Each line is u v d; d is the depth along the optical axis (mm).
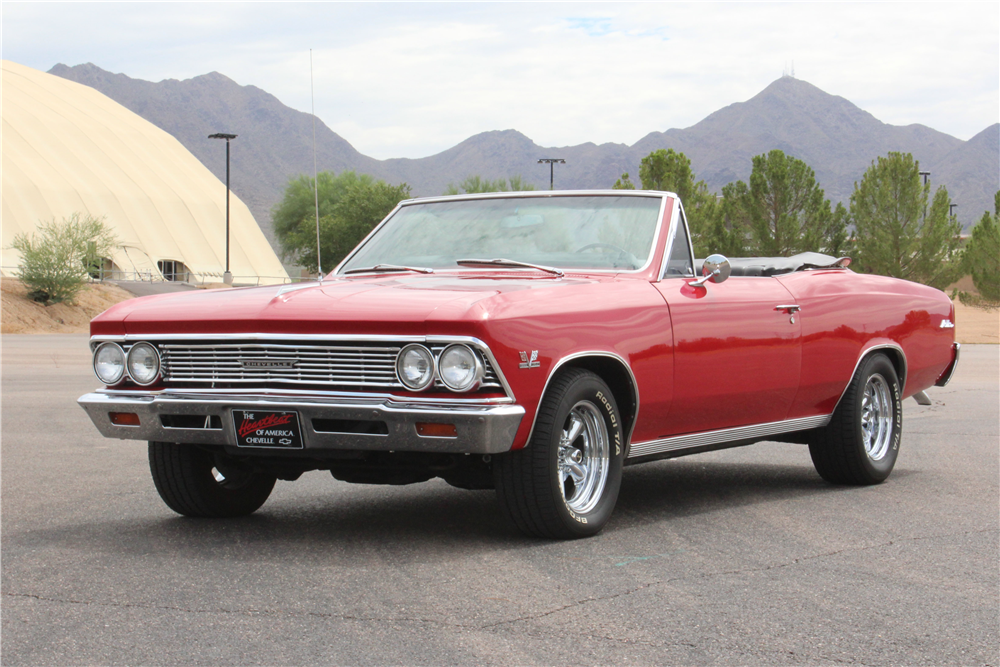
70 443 8062
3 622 3324
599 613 3416
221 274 81938
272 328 4242
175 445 4828
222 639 3145
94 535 4660
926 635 3232
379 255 5574
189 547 4395
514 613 3408
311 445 4164
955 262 32219
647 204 5438
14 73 87875
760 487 6180
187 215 83750
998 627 3322
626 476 6668
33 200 72750
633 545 4430
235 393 4281
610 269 5094
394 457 4391
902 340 6605
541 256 5234
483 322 3988
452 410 3943
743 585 3787
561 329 4301
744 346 5316
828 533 4746
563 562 4098
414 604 3504
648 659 2984
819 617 3404
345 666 2916
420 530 4750
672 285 5070
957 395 12430
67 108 86375
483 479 4562
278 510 5324
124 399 4477
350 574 3904
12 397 11945
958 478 6484
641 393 4750
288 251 93250
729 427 5473
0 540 4555
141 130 91750
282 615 3381
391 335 4066
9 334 34000
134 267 74250
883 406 6453
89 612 3426
